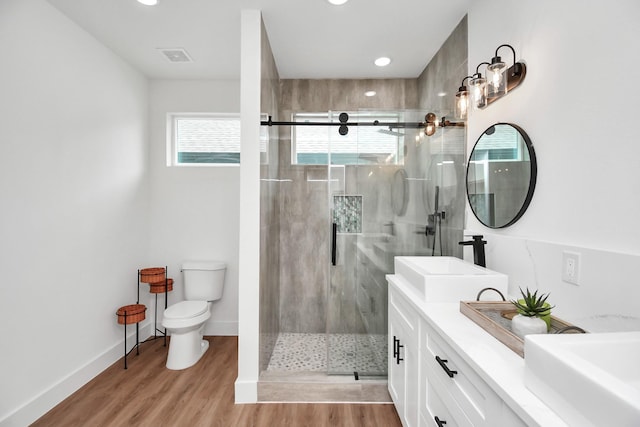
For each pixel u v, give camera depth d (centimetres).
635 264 93
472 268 163
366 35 233
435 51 256
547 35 132
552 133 129
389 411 197
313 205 316
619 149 101
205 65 286
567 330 99
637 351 76
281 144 311
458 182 208
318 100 311
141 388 222
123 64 274
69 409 198
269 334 252
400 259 197
